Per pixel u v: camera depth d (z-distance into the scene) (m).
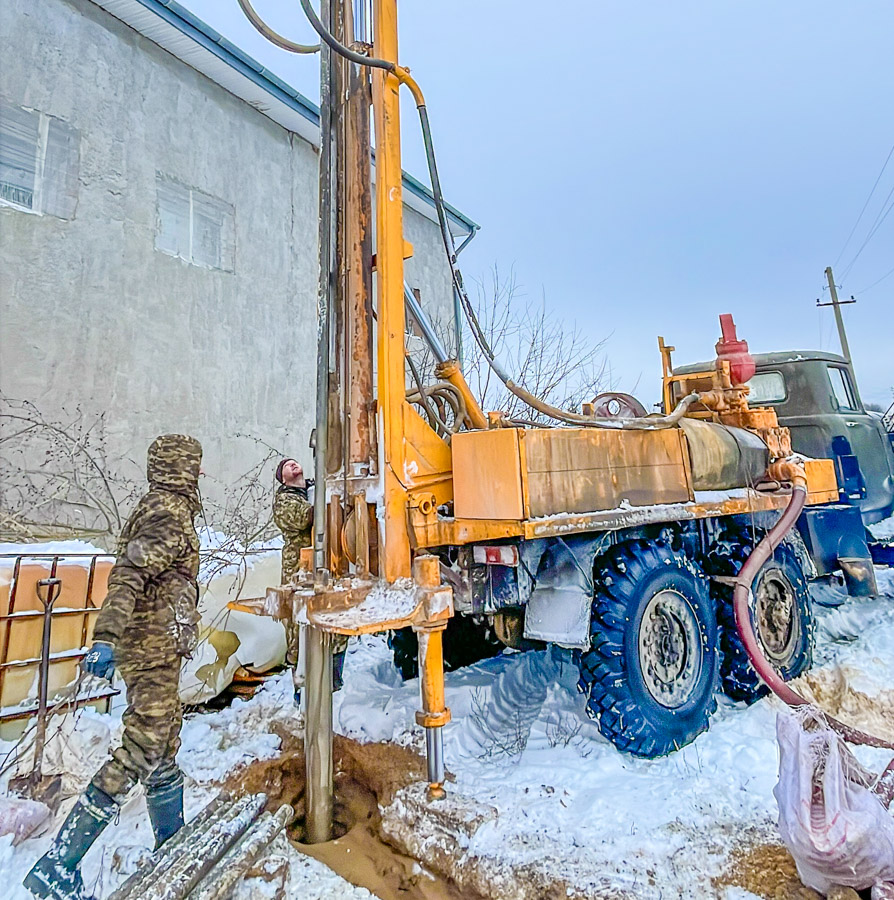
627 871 1.70
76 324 5.18
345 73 2.48
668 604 2.72
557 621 2.43
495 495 2.17
